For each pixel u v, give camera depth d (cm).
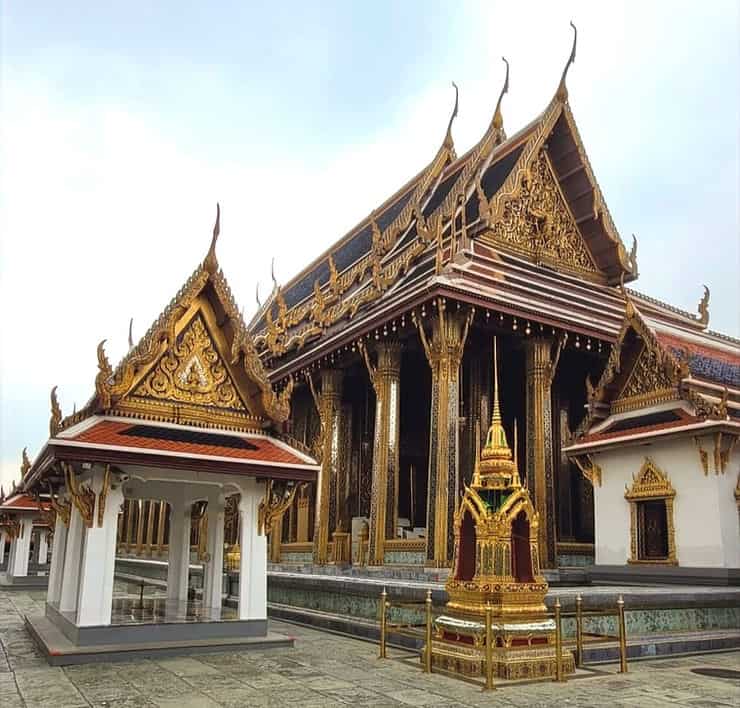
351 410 2928
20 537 3184
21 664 1100
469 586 1070
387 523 2225
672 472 1680
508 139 2745
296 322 3334
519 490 1111
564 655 1045
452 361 2075
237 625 1272
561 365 2595
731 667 1169
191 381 1329
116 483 1202
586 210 2648
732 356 2125
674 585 1616
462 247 2286
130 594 2070
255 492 1334
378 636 1397
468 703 859
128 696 876
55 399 1171
